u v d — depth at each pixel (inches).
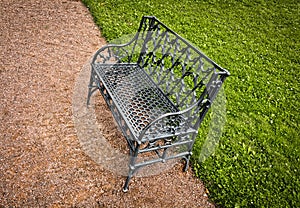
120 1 238.1
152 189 101.7
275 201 102.1
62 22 201.3
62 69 155.3
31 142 111.1
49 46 173.3
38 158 105.5
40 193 94.3
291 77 181.3
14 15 200.7
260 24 247.8
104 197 96.7
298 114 149.4
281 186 108.3
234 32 227.3
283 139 131.2
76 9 221.1
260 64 189.8
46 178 99.1
